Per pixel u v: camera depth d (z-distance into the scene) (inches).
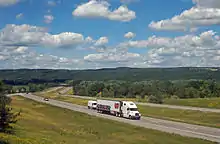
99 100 3998.5
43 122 2506.2
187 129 2383.1
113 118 3211.1
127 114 3208.7
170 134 2081.7
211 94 6914.4
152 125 2615.7
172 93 7190.0
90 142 1742.1
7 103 2089.1
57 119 2893.7
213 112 3454.7
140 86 7524.6
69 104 5521.7
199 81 7455.7
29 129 2003.0
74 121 2785.4
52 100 6648.6
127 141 1819.6
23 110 3309.5
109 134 2084.2
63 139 1769.2
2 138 1482.5
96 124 2603.3
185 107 4222.4
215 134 2144.4
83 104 5521.7
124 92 7706.7
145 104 4859.7
